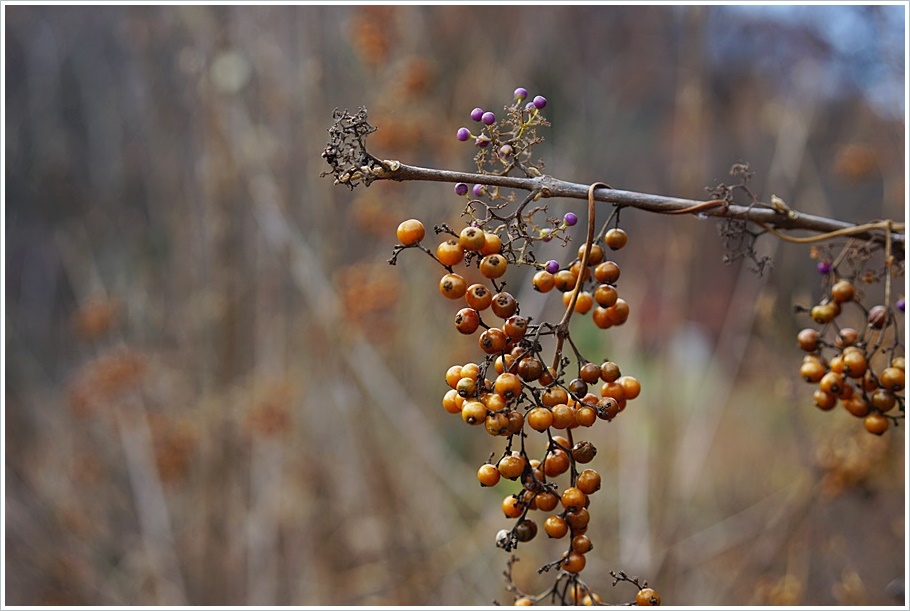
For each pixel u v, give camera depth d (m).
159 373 5.84
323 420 5.75
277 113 5.39
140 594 5.50
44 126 7.76
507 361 1.48
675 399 5.00
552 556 4.77
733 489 5.96
